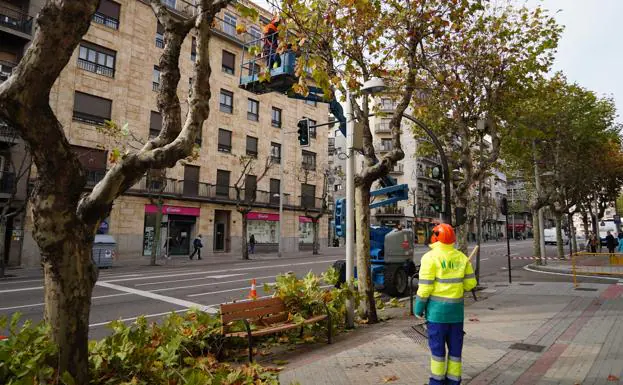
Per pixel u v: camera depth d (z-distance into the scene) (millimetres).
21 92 2965
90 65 22797
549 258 24969
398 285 11422
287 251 34250
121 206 23906
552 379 4238
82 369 3438
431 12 8266
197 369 3957
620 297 9492
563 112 18625
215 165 29281
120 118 23766
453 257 4000
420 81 11211
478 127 11578
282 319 6066
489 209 68625
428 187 9914
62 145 3266
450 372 3863
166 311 8664
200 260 24438
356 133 7430
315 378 4285
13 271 17859
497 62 11297
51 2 2969
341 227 11555
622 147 25047
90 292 3541
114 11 24047
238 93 31234
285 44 6809
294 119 35750
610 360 4824
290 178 35031
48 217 3260
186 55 27281
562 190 23625
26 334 3291
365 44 8086
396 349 5355
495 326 6758
